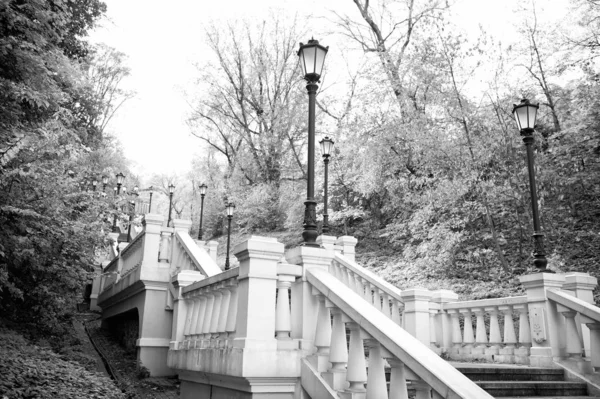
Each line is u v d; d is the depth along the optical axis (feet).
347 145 67.67
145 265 35.99
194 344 23.70
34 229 29.73
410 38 76.43
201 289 24.29
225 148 119.34
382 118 64.64
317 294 17.66
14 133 25.02
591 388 23.09
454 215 55.72
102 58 114.11
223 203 109.70
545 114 59.21
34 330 35.27
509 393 20.90
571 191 51.67
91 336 48.39
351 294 16.37
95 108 78.33
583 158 51.21
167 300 36.01
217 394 20.22
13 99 24.95
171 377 33.99
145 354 34.40
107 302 52.13
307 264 18.67
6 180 25.90
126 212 67.51
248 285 17.52
